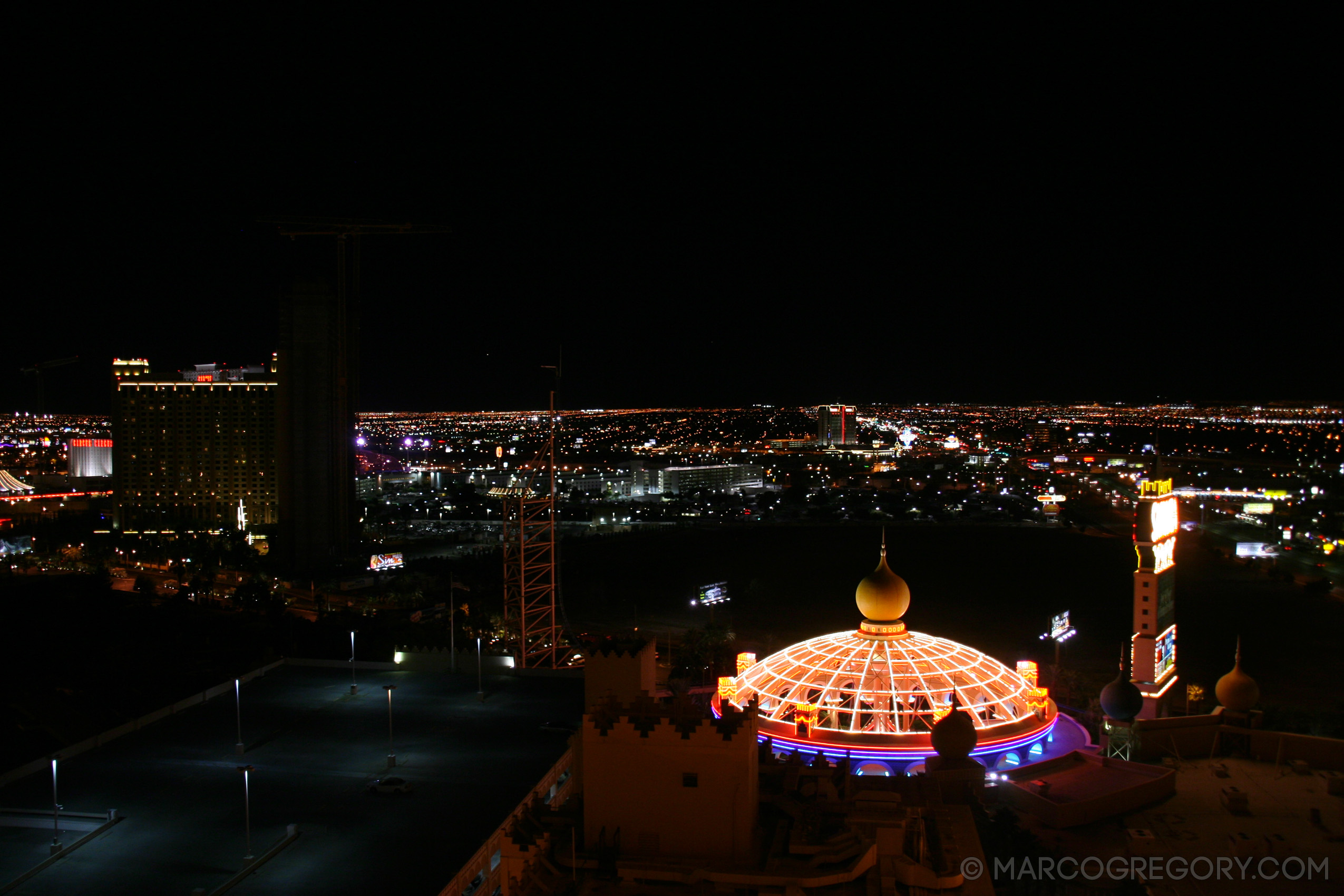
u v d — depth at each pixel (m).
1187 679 195.12
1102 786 73.81
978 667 86.69
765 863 40.22
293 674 133.88
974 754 78.06
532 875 40.12
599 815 42.56
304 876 74.31
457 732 107.94
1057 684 138.62
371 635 196.00
